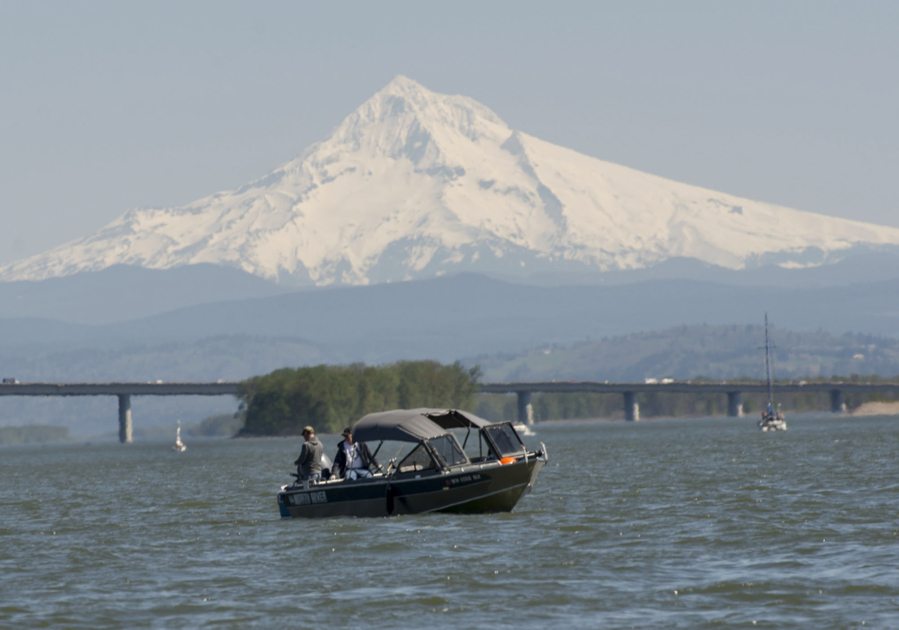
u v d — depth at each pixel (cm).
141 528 18025
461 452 17138
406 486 16838
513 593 11544
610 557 13350
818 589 11344
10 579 13175
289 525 16975
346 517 17188
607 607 10919
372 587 12031
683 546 14038
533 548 14062
